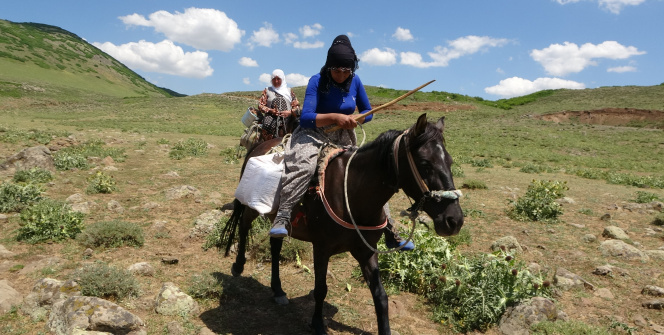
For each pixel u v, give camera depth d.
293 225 3.72
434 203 2.93
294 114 4.72
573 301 4.86
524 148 30.70
